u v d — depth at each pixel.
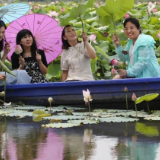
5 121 8.83
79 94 10.30
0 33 10.90
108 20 11.39
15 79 10.94
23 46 11.58
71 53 11.24
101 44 14.98
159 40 15.98
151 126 8.22
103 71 14.34
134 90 10.02
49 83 10.39
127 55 11.24
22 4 12.22
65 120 8.98
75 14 10.63
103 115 9.27
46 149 6.57
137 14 20.70
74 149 6.56
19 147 6.70
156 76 10.67
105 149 6.55
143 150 6.48
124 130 7.84
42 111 9.34
